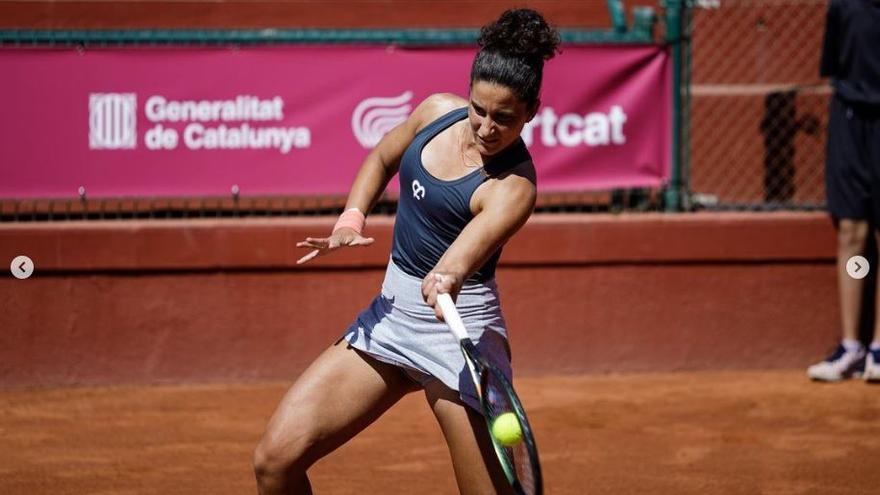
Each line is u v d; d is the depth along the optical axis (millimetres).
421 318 13102
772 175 30703
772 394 26344
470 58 27516
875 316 28312
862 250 27531
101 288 27172
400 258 13453
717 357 28328
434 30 29281
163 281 27297
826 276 28406
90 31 27750
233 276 27422
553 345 28016
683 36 28328
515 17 12195
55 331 27109
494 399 12023
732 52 31344
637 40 28047
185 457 21422
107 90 27062
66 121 27047
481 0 30984
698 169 30703
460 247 12211
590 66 27734
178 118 27266
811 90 30594
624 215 28250
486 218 12398
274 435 12898
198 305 27406
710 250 28031
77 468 20672
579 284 27969
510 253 27703
